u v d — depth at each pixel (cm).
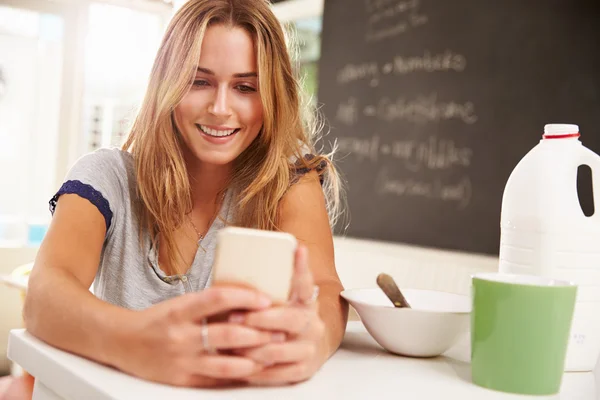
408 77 300
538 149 85
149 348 65
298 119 123
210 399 62
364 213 321
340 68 340
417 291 95
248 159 116
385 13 313
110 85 390
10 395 171
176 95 102
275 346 64
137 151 110
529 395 69
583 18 228
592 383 78
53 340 76
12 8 361
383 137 312
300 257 65
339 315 86
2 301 337
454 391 69
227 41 100
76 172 105
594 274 82
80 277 95
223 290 62
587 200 215
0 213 371
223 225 114
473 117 268
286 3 379
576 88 230
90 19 381
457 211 273
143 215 111
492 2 261
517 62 251
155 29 397
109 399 60
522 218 83
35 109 374
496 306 70
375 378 72
